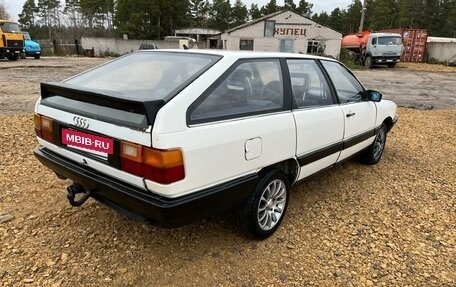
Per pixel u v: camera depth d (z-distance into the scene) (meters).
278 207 3.38
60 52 37.78
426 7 72.19
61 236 3.13
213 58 2.98
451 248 3.29
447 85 18.62
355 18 84.94
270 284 2.70
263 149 2.97
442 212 3.98
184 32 64.38
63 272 2.70
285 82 3.32
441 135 7.54
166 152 2.32
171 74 2.91
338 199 4.15
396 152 6.12
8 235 3.11
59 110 2.92
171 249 3.03
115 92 2.68
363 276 2.84
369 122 4.70
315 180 4.67
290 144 3.25
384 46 29.09
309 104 3.59
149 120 2.32
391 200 4.20
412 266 3.00
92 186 2.80
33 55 27.66
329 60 4.16
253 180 2.93
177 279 2.69
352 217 3.75
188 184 2.46
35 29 70.38
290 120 3.23
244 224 3.10
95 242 3.07
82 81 3.19
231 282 2.70
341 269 2.91
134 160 2.42
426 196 4.38
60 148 2.96
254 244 3.18
